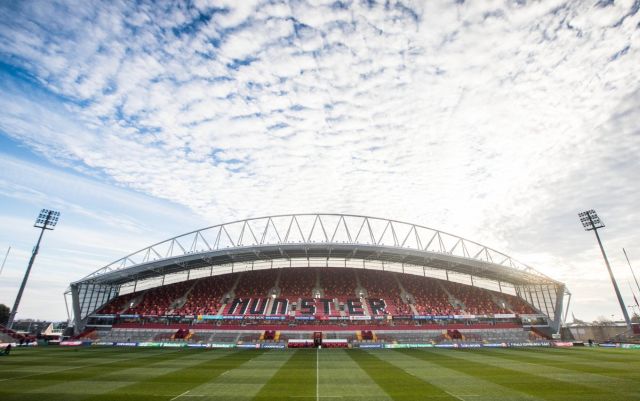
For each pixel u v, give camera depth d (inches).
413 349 1766.7
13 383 840.9
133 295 2657.5
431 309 2409.0
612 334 2266.2
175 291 2640.3
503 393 729.6
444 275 2844.5
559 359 1310.3
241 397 701.3
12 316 2030.0
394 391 750.5
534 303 2578.7
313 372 1007.6
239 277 2753.4
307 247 2354.8
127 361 1258.6
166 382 854.5
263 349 1761.8
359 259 2751.0
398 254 2437.3
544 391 746.2
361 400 674.2
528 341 2027.6
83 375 952.9
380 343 1884.8
